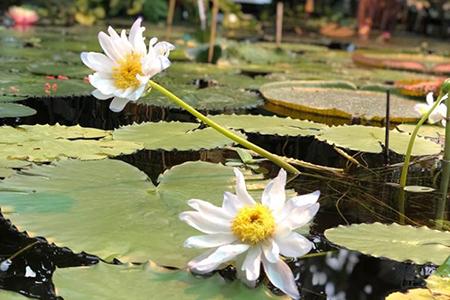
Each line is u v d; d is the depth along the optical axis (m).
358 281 1.37
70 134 1.90
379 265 1.41
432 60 5.19
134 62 1.59
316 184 1.74
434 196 1.71
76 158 1.73
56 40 4.71
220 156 1.85
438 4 8.09
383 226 1.51
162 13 7.38
